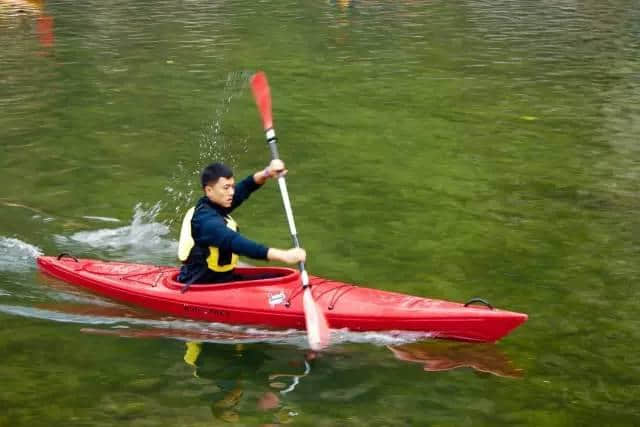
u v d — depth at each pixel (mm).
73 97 10180
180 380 4160
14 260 5652
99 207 6707
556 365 4312
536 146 8508
